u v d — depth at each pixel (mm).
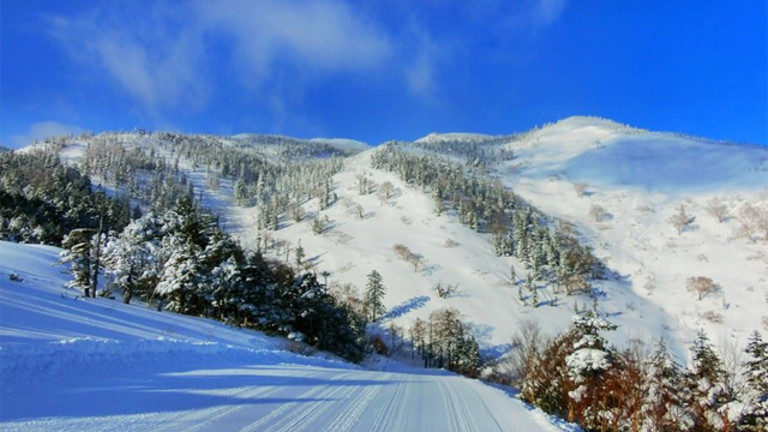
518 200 189625
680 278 125312
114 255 35656
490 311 103562
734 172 191375
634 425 16188
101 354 9734
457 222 159625
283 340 34219
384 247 144625
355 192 199875
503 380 48750
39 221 89062
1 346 8133
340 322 51312
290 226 176875
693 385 19734
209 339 21516
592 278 126625
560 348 22359
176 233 43156
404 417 8250
